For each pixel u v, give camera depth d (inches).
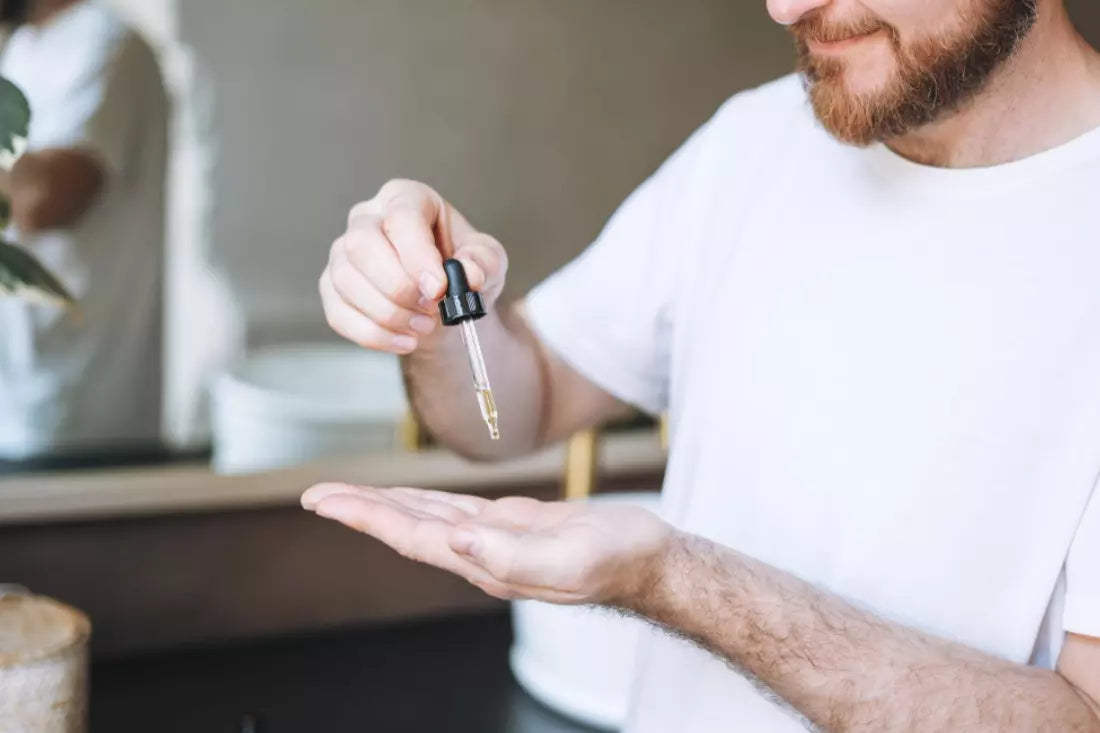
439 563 24.9
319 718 49.7
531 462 60.2
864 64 28.0
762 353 34.3
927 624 30.9
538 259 103.8
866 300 32.4
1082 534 28.9
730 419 34.9
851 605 29.0
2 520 50.4
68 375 71.9
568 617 49.4
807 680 27.6
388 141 96.3
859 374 32.2
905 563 31.1
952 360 30.9
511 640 58.2
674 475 37.2
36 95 70.3
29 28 70.6
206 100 88.5
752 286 35.0
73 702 31.5
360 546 57.8
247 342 91.4
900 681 27.4
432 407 37.8
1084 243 29.8
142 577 53.7
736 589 27.2
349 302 30.1
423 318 29.7
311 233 94.0
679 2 104.4
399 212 29.5
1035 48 29.5
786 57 109.7
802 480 32.9
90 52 70.8
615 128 104.3
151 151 75.3
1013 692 27.5
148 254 75.0
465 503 27.4
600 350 39.9
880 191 32.5
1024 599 29.9
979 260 30.8
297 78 91.9
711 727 34.4
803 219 34.3
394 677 53.7
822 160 34.5
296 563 56.5
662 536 26.4
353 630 58.0
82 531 52.2
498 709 51.1
